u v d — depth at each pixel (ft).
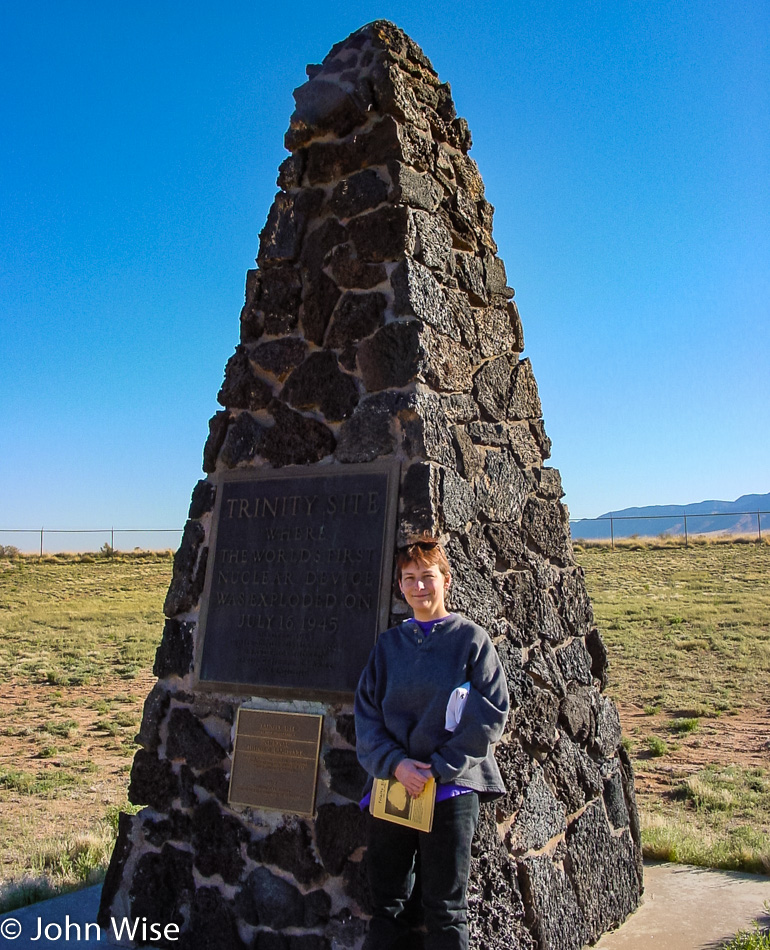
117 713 55.62
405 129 16.40
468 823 11.25
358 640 14.29
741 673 64.23
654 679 63.77
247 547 16.03
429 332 15.31
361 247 15.98
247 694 15.26
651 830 23.82
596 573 138.41
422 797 11.02
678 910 17.56
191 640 16.26
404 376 14.98
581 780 16.58
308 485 15.55
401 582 12.06
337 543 14.93
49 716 55.11
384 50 16.62
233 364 17.29
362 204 16.19
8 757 43.88
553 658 16.46
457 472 15.10
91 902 17.88
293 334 16.61
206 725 15.78
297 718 14.65
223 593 16.11
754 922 16.78
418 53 17.52
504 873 13.85
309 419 15.94
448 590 13.88
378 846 11.63
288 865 14.34
